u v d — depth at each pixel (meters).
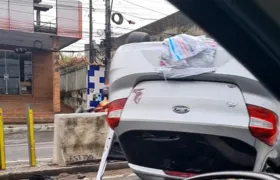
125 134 3.43
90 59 23.77
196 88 3.14
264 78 1.93
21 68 26.02
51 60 26.69
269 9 1.61
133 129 3.34
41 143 13.69
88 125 8.01
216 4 1.74
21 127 19.23
